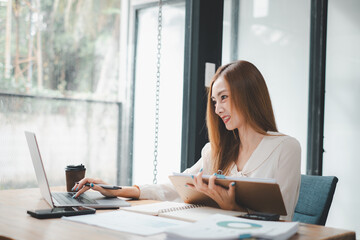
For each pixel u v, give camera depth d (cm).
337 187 336
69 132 229
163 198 173
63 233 105
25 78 213
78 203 147
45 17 220
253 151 167
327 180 180
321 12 332
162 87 257
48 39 221
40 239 100
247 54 277
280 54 303
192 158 246
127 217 124
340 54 348
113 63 246
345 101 352
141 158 254
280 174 156
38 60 218
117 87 247
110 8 244
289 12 310
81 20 233
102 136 242
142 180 254
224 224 103
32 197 166
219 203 140
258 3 284
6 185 208
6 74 207
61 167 227
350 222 343
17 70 211
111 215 127
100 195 169
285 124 310
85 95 235
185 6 256
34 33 216
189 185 145
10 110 209
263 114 164
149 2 255
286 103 310
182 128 259
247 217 121
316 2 331
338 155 344
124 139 249
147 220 120
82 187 166
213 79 168
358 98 355
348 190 345
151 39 255
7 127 208
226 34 262
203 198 148
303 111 325
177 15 256
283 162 158
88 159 237
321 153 332
